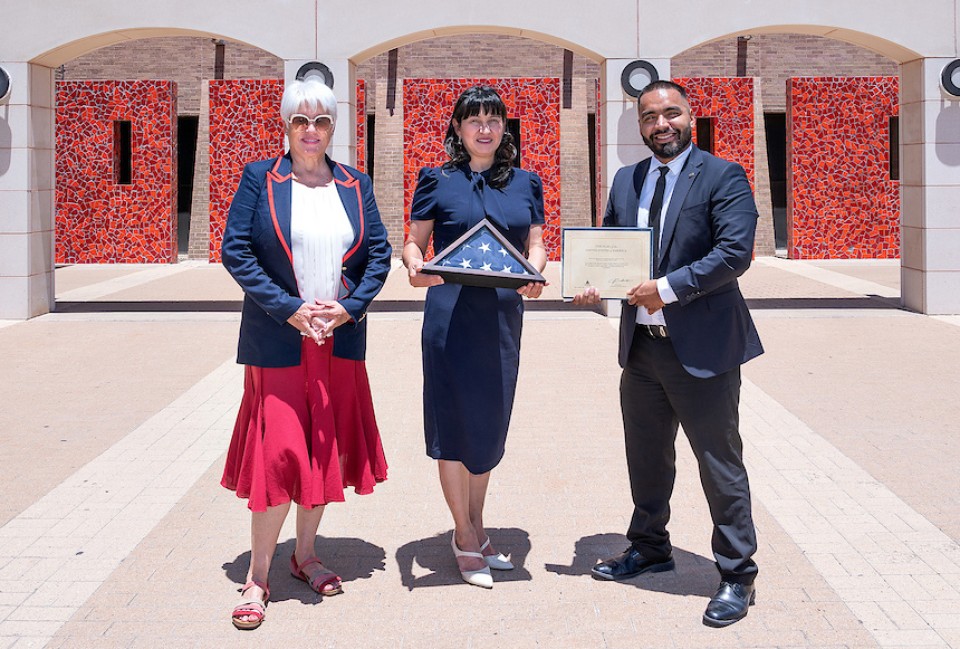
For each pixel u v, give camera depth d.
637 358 4.20
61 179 20.97
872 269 19.03
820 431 6.91
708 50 22.20
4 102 12.45
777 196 23.88
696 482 5.80
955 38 12.48
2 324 12.11
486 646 3.69
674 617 3.94
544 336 11.27
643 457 4.32
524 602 4.11
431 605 4.09
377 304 13.98
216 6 12.66
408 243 4.43
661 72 12.73
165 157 21.00
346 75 12.81
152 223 21.08
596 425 7.14
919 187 12.71
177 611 4.02
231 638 3.77
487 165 4.44
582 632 3.80
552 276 18.45
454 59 21.94
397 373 9.09
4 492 5.61
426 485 5.77
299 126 4.14
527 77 21.78
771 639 3.72
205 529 5.01
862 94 20.66
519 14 12.68
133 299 14.77
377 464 4.38
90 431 7.00
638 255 3.96
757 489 5.62
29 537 4.89
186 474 5.96
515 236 4.41
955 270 12.62
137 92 20.84
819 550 4.66
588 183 21.75
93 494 5.57
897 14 12.51
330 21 12.74
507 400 4.34
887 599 4.08
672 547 4.69
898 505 5.31
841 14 12.55
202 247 21.94
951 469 5.97
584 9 12.69
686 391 4.00
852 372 8.97
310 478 4.00
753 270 19.03
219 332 11.50
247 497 4.08
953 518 5.09
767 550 4.66
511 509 5.33
